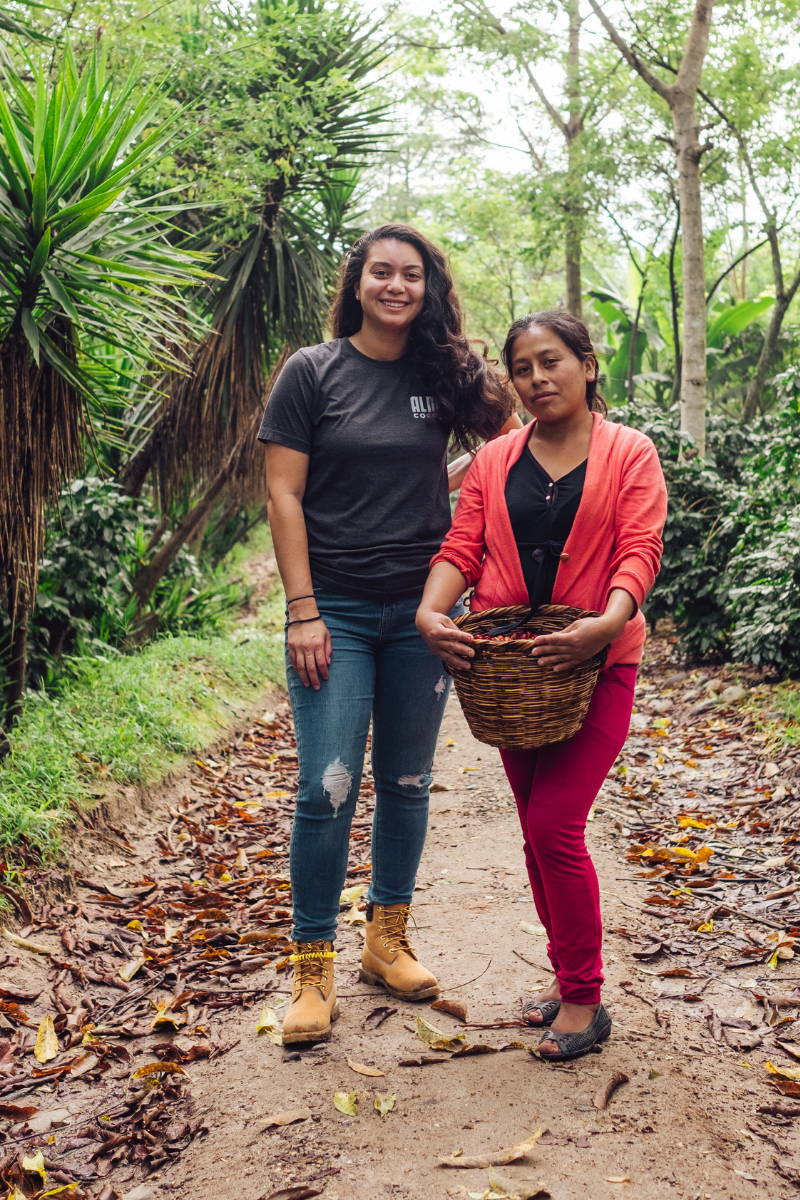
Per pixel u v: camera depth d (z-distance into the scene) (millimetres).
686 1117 2355
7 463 4715
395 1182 2172
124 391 5410
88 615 7723
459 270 21281
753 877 4148
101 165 4738
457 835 4762
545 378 2508
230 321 8008
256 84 8297
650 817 5066
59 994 3385
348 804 2822
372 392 2850
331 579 2824
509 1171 2162
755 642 6852
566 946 2605
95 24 6891
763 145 14398
